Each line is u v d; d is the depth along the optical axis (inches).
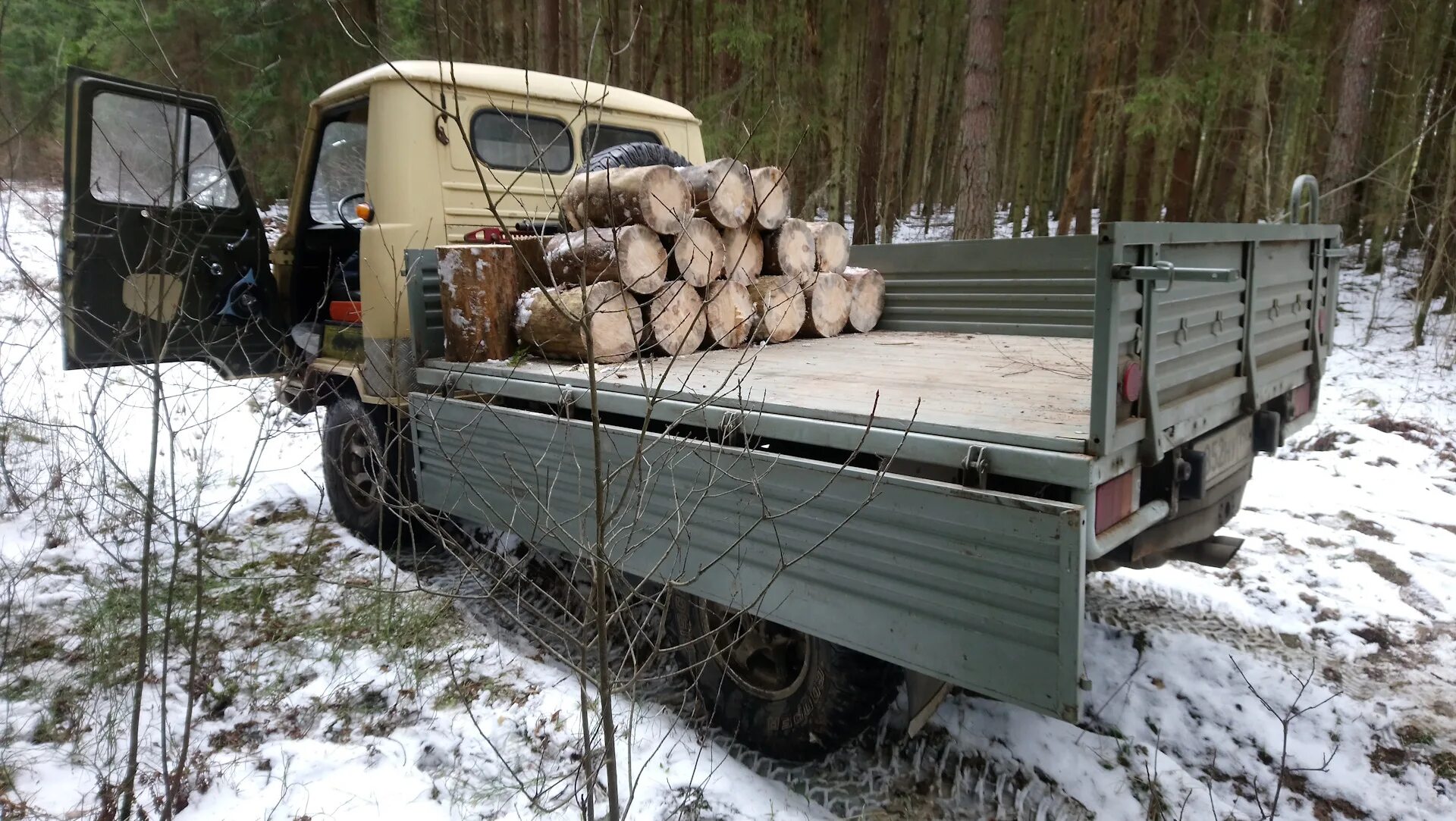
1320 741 105.5
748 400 85.4
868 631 74.5
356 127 159.6
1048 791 95.3
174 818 84.0
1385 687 118.1
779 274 140.6
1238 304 89.9
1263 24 396.8
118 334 111.6
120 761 91.4
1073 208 456.4
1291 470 215.6
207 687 105.9
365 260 141.5
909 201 773.3
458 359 124.4
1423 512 184.9
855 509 73.1
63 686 105.0
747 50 377.7
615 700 106.1
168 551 140.2
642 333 117.7
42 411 183.3
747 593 84.0
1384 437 237.3
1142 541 87.1
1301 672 120.5
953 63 664.4
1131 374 68.1
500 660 114.8
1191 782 97.2
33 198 134.3
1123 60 455.8
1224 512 99.9
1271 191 407.5
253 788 88.7
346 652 116.6
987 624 65.9
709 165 125.6
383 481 136.6
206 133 156.5
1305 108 469.1
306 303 185.0
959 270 148.9
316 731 100.3
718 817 85.7
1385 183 423.8
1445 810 94.9
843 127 478.9
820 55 418.3
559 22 389.4
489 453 114.2
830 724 90.6
